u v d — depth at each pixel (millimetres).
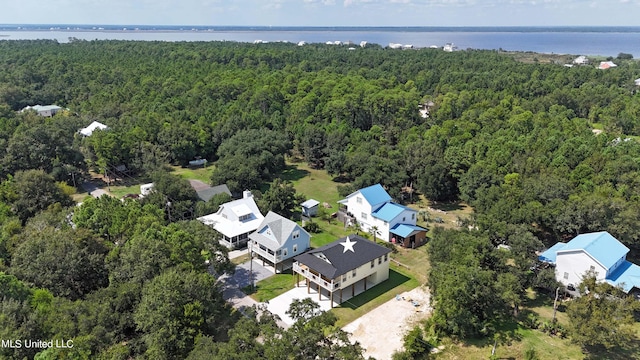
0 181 64188
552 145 72750
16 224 44312
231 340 25781
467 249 39750
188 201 56812
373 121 101688
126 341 32344
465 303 35500
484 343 35281
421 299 41562
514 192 53906
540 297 41344
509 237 43031
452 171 65125
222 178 66438
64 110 107062
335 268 39812
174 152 82688
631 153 67562
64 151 71125
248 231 52094
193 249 37906
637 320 37438
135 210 44031
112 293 33188
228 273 45094
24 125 79500
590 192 54125
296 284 43656
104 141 74000
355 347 25922
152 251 35500
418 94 121000
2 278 30844
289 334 25172
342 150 79812
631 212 46188
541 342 35156
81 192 69500
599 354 33625
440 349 34719
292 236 46656
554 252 44031
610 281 38906
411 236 52625
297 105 104562
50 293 32812
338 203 63906
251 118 91562
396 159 70000
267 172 74250
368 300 41344
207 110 99625
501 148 70625
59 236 37625
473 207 61594
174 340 30016
